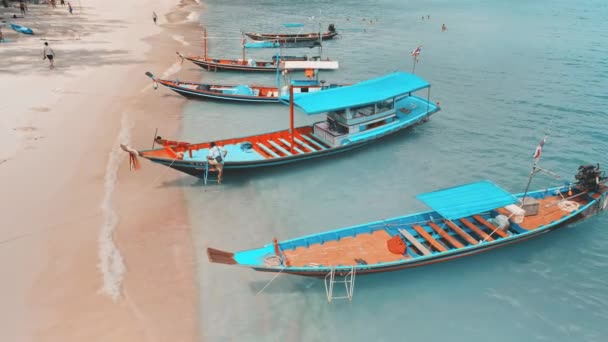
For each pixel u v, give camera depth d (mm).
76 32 65812
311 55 58938
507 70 52219
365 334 16516
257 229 22312
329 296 17719
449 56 59250
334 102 28891
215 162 24797
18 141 28594
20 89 38125
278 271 17047
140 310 16766
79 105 35844
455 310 17750
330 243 19391
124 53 54531
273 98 38469
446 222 21000
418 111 34219
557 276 19594
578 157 30547
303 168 28656
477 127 35469
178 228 21859
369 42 67875
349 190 26375
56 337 15398
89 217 21938
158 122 34375
